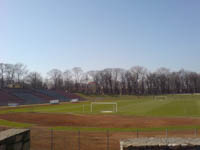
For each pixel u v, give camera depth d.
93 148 18.88
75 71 159.25
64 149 18.53
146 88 153.25
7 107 66.50
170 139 8.77
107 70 155.62
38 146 19.16
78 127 30.28
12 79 126.81
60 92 123.62
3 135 8.43
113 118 39.47
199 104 65.38
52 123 34.78
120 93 154.12
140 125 31.89
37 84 142.75
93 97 130.50
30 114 45.94
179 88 150.75
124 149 7.98
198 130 26.45
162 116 40.66
